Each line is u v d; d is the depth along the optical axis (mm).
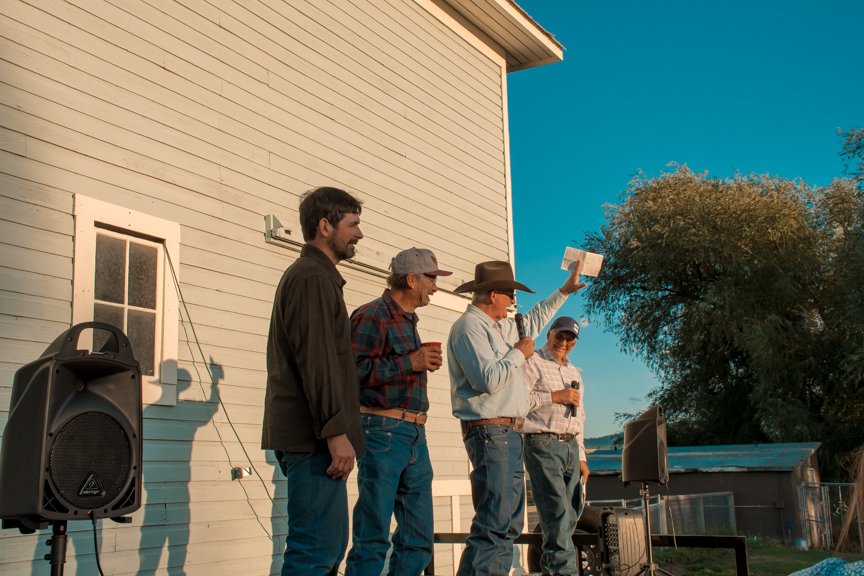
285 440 2910
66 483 2549
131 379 2791
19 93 4242
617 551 5266
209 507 4934
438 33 8266
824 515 17594
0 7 4211
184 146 5148
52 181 4332
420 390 3730
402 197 7273
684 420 27125
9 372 3998
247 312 5418
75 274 4359
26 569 3922
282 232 5703
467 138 8453
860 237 22078
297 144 6113
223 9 5641
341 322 3020
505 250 8805
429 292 3830
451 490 7336
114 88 4754
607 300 28469
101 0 4762
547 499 4762
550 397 4844
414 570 3656
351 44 6926
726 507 17484
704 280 26984
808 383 24438
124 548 4387
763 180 27156
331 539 2877
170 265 4902
